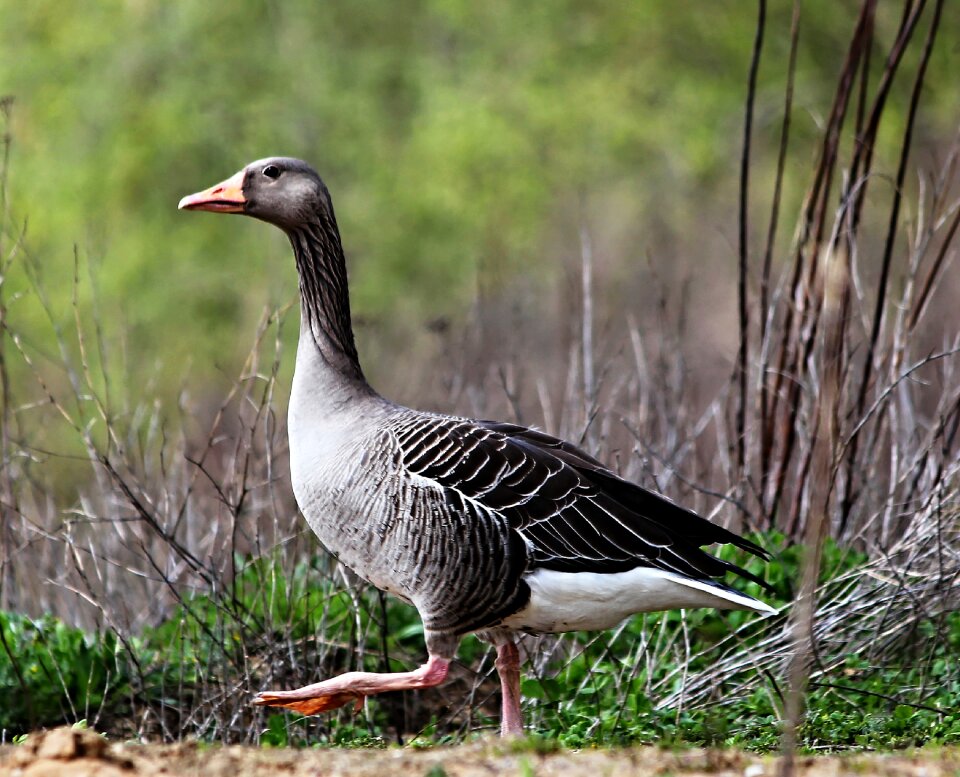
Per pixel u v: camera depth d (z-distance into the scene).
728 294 25.61
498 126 26.05
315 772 7.19
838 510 12.35
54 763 7.07
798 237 12.46
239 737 10.55
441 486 8.89
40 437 15.68
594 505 9.01
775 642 10.59
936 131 25.28
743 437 12.48
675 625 11.32
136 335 24.70
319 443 9.50
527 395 19.11
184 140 26.05
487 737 8.68
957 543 11.05
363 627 11.57
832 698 10.15
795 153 25.97
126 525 11.81
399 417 9.31
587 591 9.00
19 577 12.88
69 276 24.92
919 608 10.43
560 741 9.08
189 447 14.09
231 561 11.32
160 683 11.23
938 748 8.16
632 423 13.24
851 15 25.31
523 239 26.09
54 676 10.96
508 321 21.31
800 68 25.83
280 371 23.72
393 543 9.05
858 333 14.48
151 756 7.42
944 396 11.79
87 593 12.18
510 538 8.94
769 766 7.27
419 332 23.48
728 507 12.49
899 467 12.44
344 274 10.03
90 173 25.72
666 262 24.70
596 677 10.81
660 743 8.46
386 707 11.45
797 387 12.25
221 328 25.67
